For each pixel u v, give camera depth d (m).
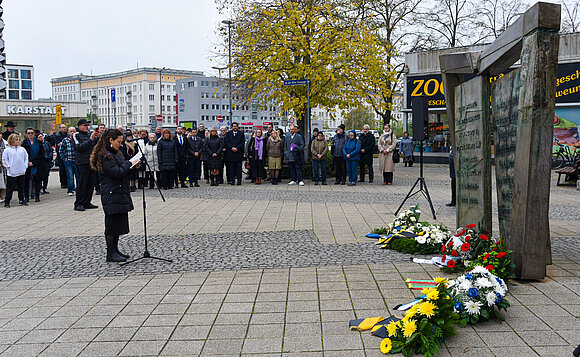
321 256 7.29
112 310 5.29
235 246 8.15
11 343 4.48
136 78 120.88
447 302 4.23
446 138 27.80
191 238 8.88
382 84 21.53
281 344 4.30
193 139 17.78
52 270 6.94
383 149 17.72
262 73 20.38
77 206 12.55
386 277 6.11
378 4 31.45
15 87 100.44
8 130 14.88
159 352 4.23
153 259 7.40
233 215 11.38
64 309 5.35
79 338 4.57
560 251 7.18
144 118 119.44
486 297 4.49
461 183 7.66
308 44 20.25
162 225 10.26
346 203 12.96
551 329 4.39
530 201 5.56
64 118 56.62
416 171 23.98
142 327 4.79
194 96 87.25
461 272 6.17
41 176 15.09
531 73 5.44
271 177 19.06
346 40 20.25
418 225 7.90
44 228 10.21
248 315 5.01
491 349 4.03
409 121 33.97
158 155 16.69
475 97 7.05
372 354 4.06
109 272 6.77
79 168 12.44
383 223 9.94
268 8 21.20
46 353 4.26
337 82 20.89
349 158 17.23
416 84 26.66
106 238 7.30
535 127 5.46
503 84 6.28
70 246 8.45
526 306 4.95
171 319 4.98
